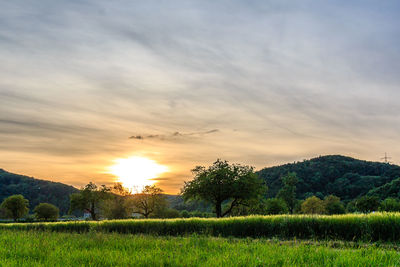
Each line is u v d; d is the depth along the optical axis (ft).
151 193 273.33
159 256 23.95
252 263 20.57
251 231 58.80
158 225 69.51
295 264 20.24
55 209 349.20
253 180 170.71
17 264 21.97
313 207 329.93
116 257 23.24
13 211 336.70
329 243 40.68
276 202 260.21
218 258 22.57
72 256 24.31
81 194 294.05
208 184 165.37
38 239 35.01
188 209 415.23
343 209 323.98
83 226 80.74
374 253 22.85
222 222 62.08
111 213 258.57
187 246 30.37
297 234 53.78
